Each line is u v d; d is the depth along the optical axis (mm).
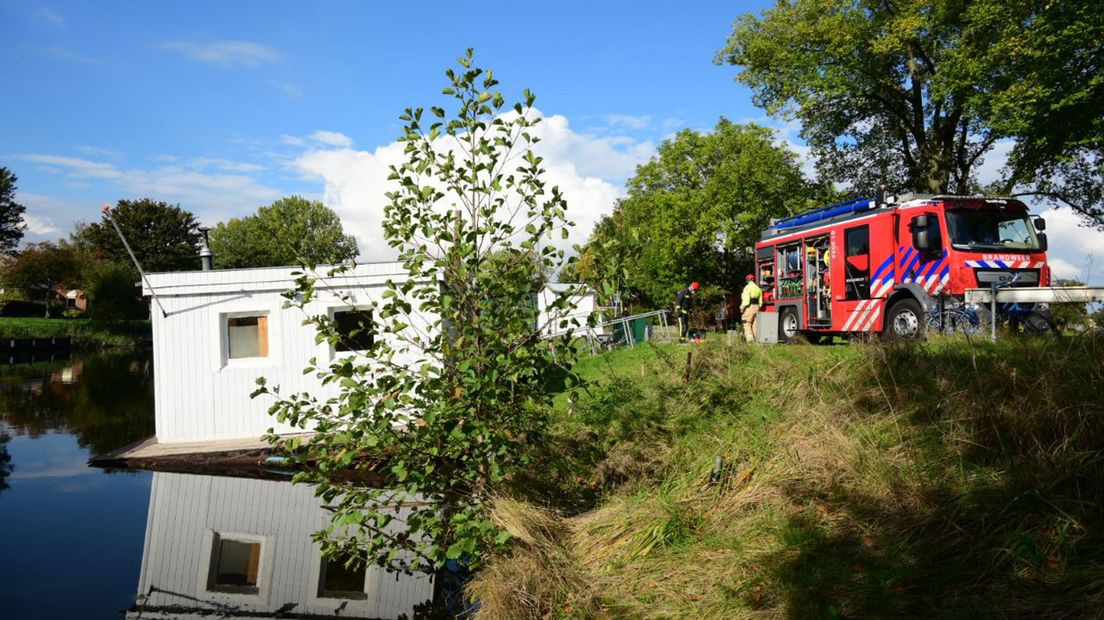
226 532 8703
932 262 12336
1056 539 4035
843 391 7320
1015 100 20484
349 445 6789
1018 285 12125
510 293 6621
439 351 6738
